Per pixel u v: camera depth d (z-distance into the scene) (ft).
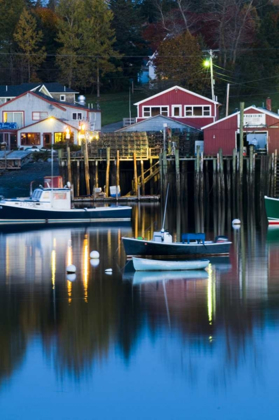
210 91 570.05
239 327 146.41
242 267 204.03
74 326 148.15
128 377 125.18
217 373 126.11
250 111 402.72
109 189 400.67
